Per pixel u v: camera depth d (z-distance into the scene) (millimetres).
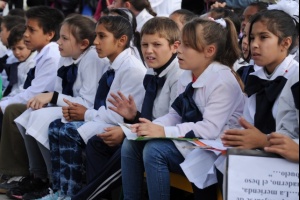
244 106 6883
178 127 6906
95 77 9008
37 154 9148
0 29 13188
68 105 8625
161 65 7770
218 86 6941
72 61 9305
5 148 9484
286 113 6102
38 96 9086
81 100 8930
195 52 7066
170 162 6789
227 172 5664
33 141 9102
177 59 7789
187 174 6508
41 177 9227
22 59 11234
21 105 9477
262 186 5652
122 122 8008
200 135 6871
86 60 9094
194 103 7098
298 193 5629
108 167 7562
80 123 8281
